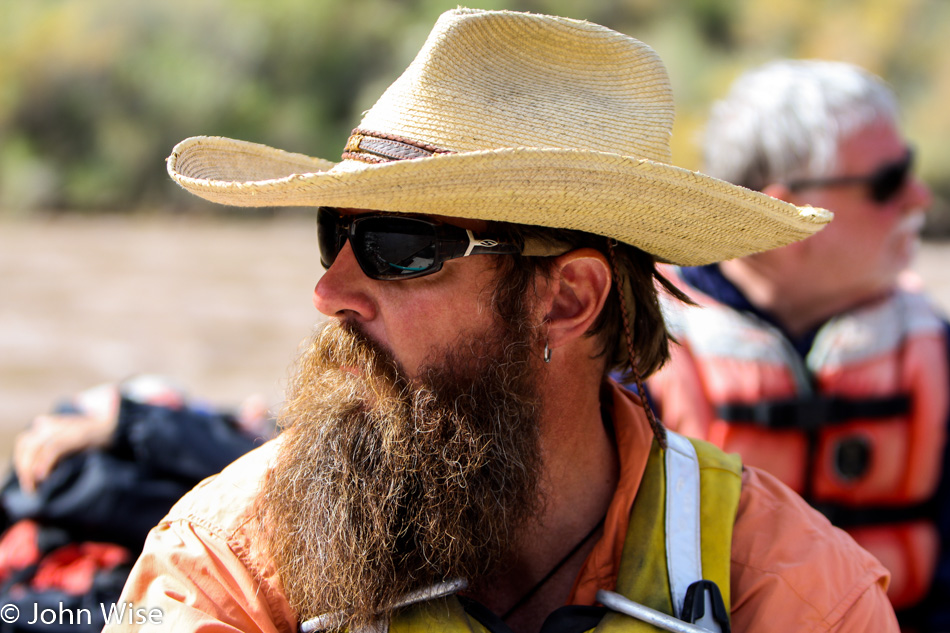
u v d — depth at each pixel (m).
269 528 1.84
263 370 9.88
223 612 1.75
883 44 26.73
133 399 3.11
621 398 2.11
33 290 13.40
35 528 2.88
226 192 1.72
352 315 1.93
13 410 8.39
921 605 3.00
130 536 2.87
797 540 1.88
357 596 1.76
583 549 2.03
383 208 1.77
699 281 3.15
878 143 3.03
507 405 1.88
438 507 1.81
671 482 1.92
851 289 3.04
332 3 30.61
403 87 1.87
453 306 1.89
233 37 30.02
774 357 3.03
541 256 1.93
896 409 2.98
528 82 1.88
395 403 1.86
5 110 27.22
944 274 14.45
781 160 3.11
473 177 1.66
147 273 15.01
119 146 26.67
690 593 1.76
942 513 3.00
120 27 29.09
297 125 29.38
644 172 1.69
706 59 27.22
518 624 1.99
